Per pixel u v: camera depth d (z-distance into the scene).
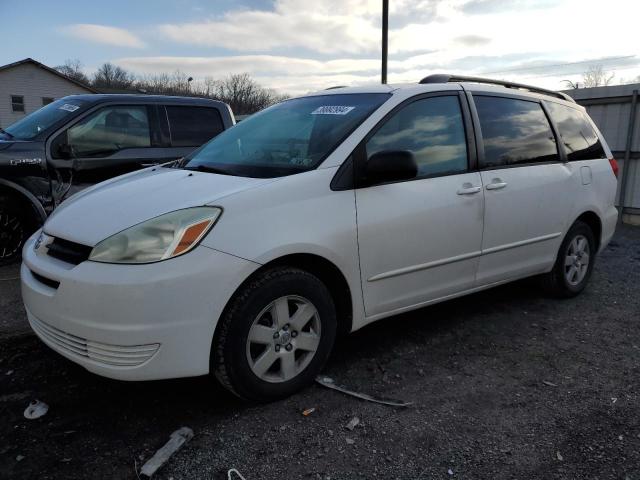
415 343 3.77
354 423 2.74
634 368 3.44
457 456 2.50
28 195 5.27
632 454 2.52
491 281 3.97
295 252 2.82
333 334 3.10
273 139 3.56
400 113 3.43
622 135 9.17
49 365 3.34
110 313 2.46
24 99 36.75
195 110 6.45
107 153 5.75
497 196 3.81
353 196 3.09
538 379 3.27
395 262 3.29
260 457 2.47
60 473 2.34
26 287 2.86
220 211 2.67
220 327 2.68
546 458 2.49
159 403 2.92
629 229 8.67
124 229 2.61
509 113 4.13
